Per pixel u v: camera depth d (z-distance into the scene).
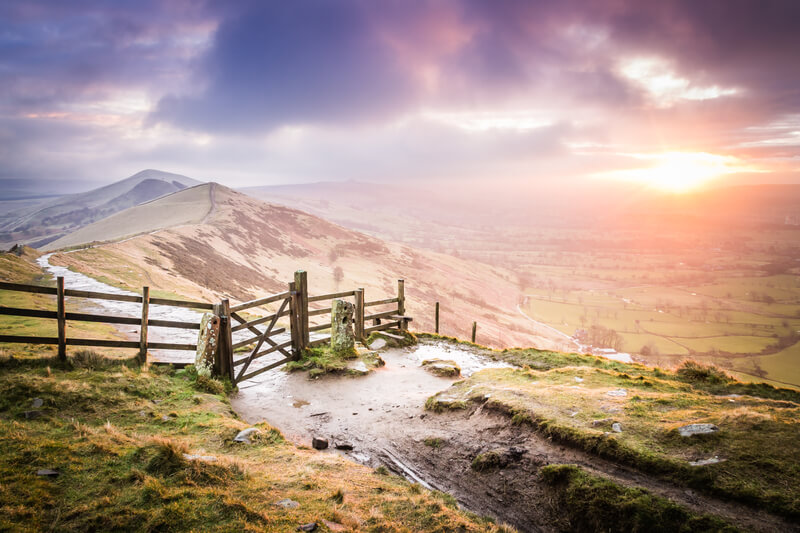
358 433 9.16
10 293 22.27
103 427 6.69
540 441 7.61
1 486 4.51
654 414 7.91
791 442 6.19
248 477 5.92
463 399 10.00
